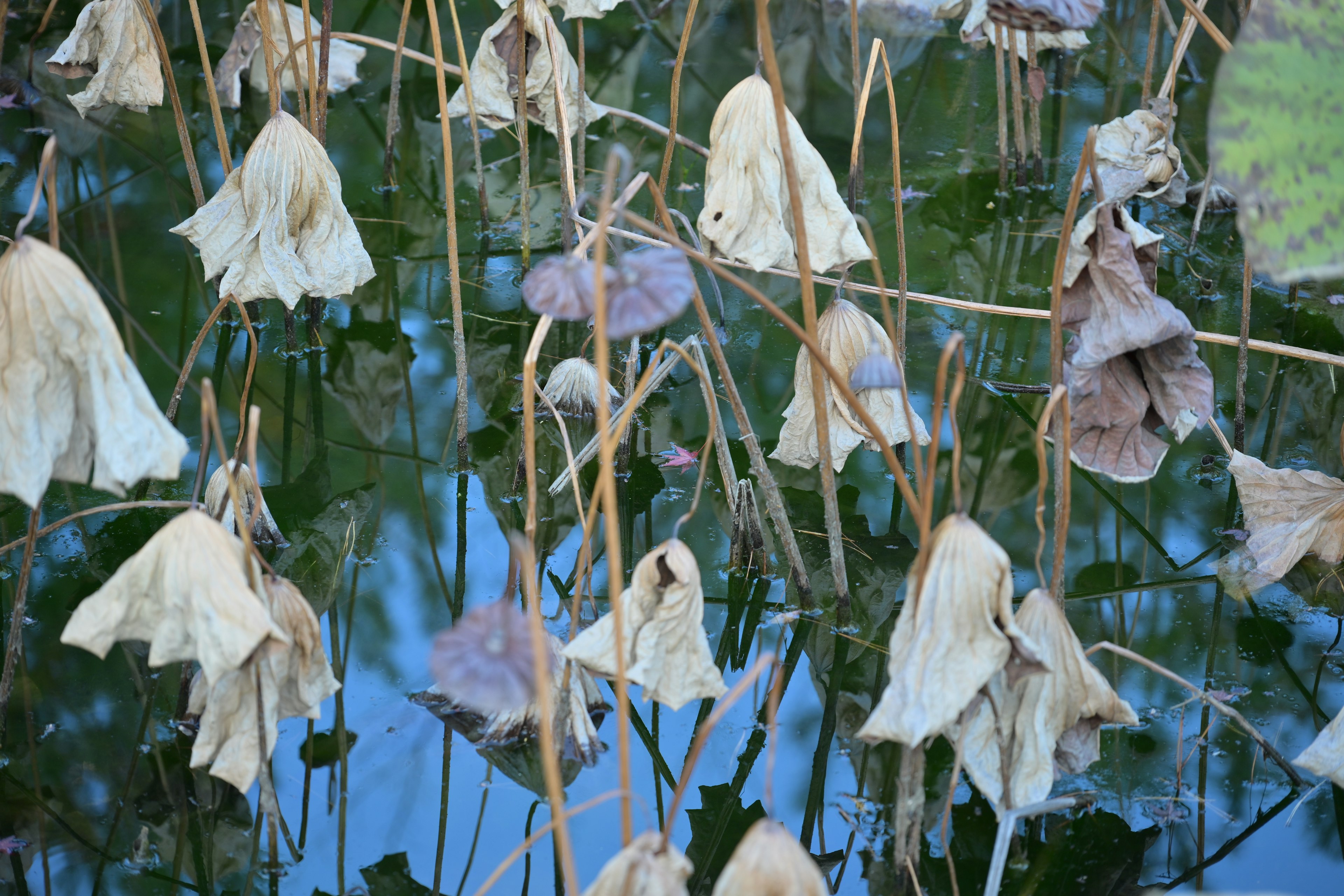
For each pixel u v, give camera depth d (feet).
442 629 14.23
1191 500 15.08
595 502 13.12
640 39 25.48
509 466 15.30
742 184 13.44
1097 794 13.42
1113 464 13.00
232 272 14.70
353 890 12.99
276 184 14.61
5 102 21.11
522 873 13.10
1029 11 12.48
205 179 19.51
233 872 13.05
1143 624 14.29
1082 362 12.83
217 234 14.71
